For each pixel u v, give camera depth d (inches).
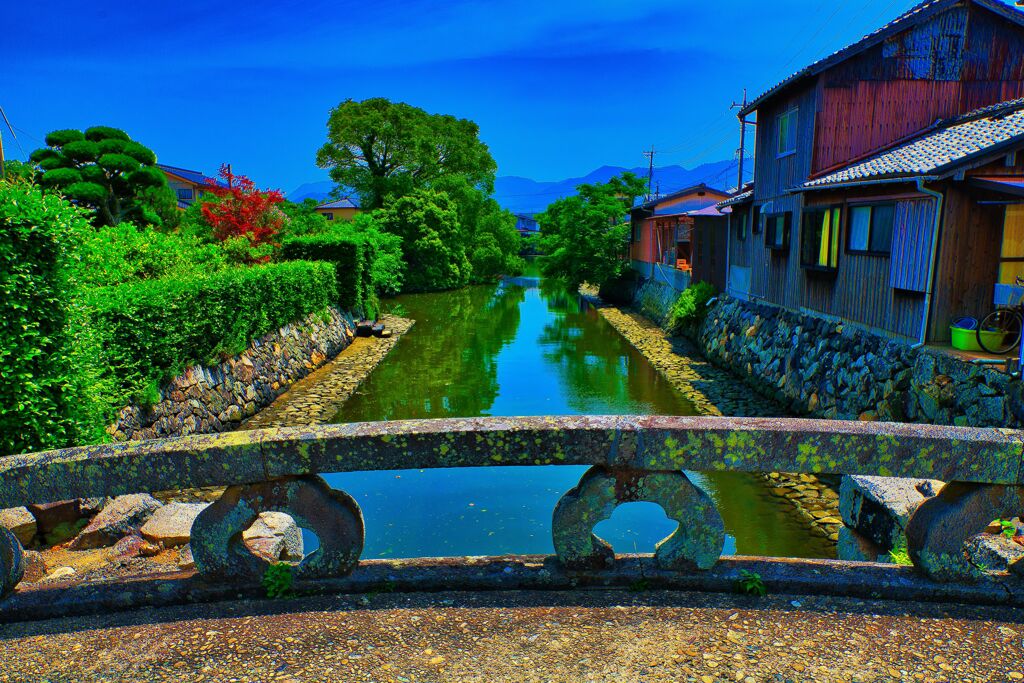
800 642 84.4
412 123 1707.7
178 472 90.8
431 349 781.9
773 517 300.0
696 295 824.9
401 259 1487.5
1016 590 93.1
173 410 378.0
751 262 691.4
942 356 344.8
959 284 368.5
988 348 341.1
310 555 98.0
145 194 997.2
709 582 96.2
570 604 93.9
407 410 502.9
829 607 92.4
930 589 93.9
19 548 99.9
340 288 837.8
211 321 436.5
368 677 78.8
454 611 92.6
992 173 348.5
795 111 585.6
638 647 83.8
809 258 534.0
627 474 94.2
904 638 85.1
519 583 98.0
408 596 96.5
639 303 1198.9
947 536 93.4
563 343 831.1
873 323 434.3
